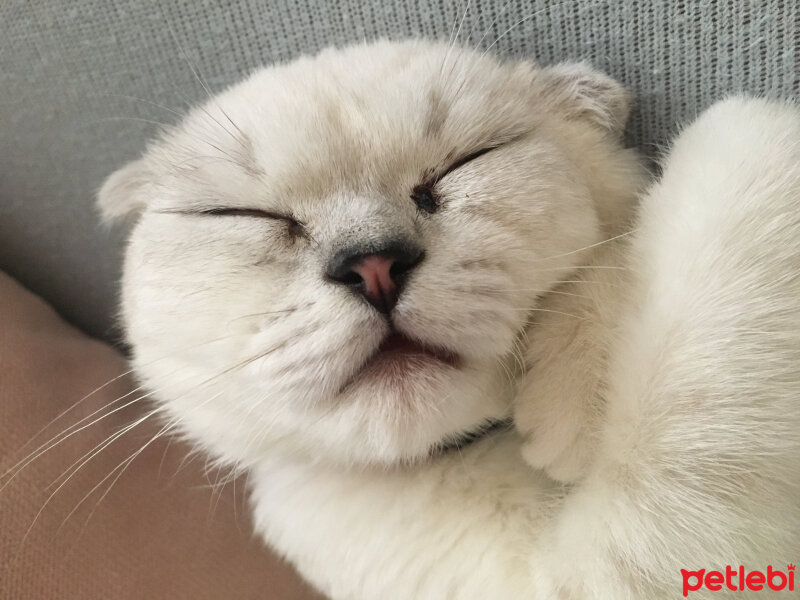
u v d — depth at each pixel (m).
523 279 0.14
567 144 0.16
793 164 0.13
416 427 0.13
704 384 0.12
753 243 0.12
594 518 0.13
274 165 0.14
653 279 0.13
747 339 0.12
